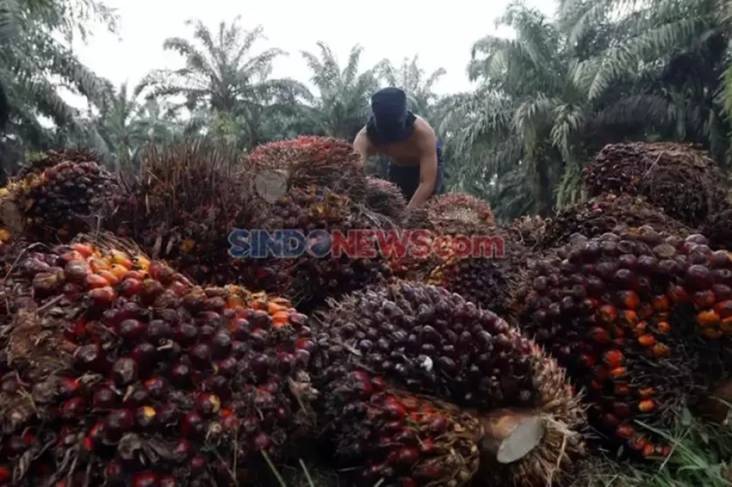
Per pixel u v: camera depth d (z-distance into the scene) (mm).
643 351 1420
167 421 973
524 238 2596
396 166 4004
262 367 1066
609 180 2479
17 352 974
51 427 976
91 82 16062
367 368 1216
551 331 1510
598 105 13844
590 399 1472
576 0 14961
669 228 1973
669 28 12398
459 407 1236
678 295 1396
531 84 14844
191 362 1023
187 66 24484
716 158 12633
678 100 12938
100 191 1903
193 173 1440
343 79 24672
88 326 1009
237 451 1021
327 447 1265
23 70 13984
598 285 1449
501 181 17266
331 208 1779
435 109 23469
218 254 1437
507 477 1238
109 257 1132
